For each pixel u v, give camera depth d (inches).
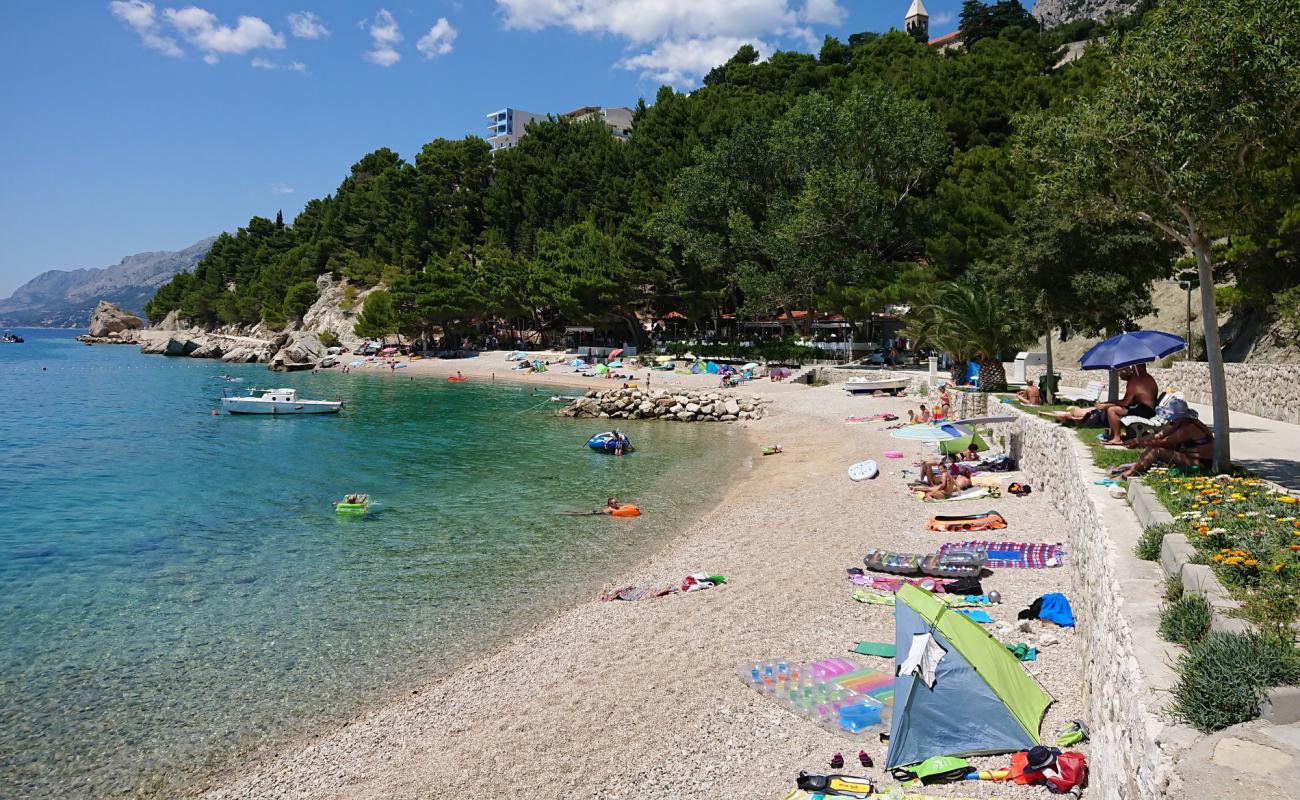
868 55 3619.6
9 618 535.8
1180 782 146.2
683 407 1723.7
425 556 674.2
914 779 284.0
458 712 389.7
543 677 420.8
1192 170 407.5
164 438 1457.9
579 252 2994.6
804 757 312.3
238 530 774.5
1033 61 2992.1
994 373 1147.3
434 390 2458.2
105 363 3996.1
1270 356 1230.3
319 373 3282.5
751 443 1342.3
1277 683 169.8
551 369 2918.3
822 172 2086.6
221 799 328.8
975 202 1877.5
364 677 439.8
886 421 1359.5
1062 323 1079.0
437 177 4451.3
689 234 2513.5
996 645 326.0
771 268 2469.2
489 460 1194.0
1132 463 458.6
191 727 388.5
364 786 329.4
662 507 855.7
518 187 4111.7
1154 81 406.6
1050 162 482.3
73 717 398.9
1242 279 1270.9
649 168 3255.4
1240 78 378.6
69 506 890.1
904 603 342.0
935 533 619.5
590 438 1390.3
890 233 2118.6
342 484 1006.4
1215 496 345.1
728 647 432.5
